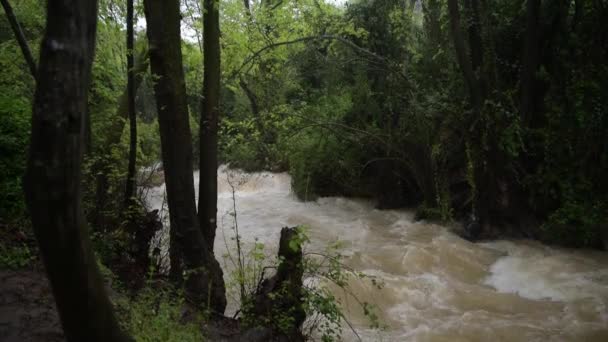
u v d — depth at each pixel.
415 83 11.90
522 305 6.92
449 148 11.92
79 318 2.04
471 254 9.50
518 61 10.81
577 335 5.83
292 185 16.03
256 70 11.76
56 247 1.85
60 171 1.77
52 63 1.71
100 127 8.19
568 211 9.73
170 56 4.84
